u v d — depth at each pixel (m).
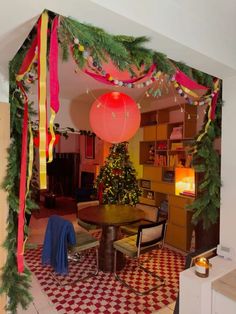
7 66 1.32
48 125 0.83
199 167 1.78
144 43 1.16
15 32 0.97
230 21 1.38
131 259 3.33
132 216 3.02
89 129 4.26
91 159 6.80
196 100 1.67
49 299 2.38
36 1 0.79
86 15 0.92
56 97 0.80
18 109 1.37
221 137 1.75
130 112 1.87
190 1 1.15
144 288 2.61
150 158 4.58
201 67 1.49
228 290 1.37
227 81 1.69
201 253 1.74
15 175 1.35
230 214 1.67
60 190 7.88
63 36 0.96
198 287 1.42
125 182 4.29
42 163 0.75
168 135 4.04
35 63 1.05
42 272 2.94
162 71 1.29
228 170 1.69
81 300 2.38
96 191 5.18
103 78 1.13
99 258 3.07
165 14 1.11
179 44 1.19
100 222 2.77
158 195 4.32
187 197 3.60
